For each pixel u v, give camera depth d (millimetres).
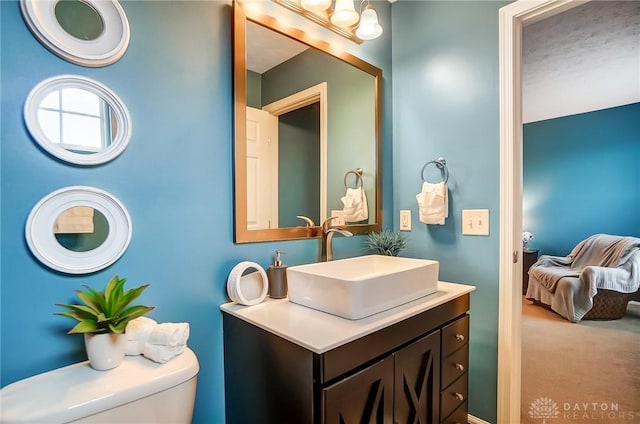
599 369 2314
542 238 4715
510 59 1464
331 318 1018
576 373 2256
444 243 1710
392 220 1937
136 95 989
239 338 1091
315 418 832
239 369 1103
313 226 1515
